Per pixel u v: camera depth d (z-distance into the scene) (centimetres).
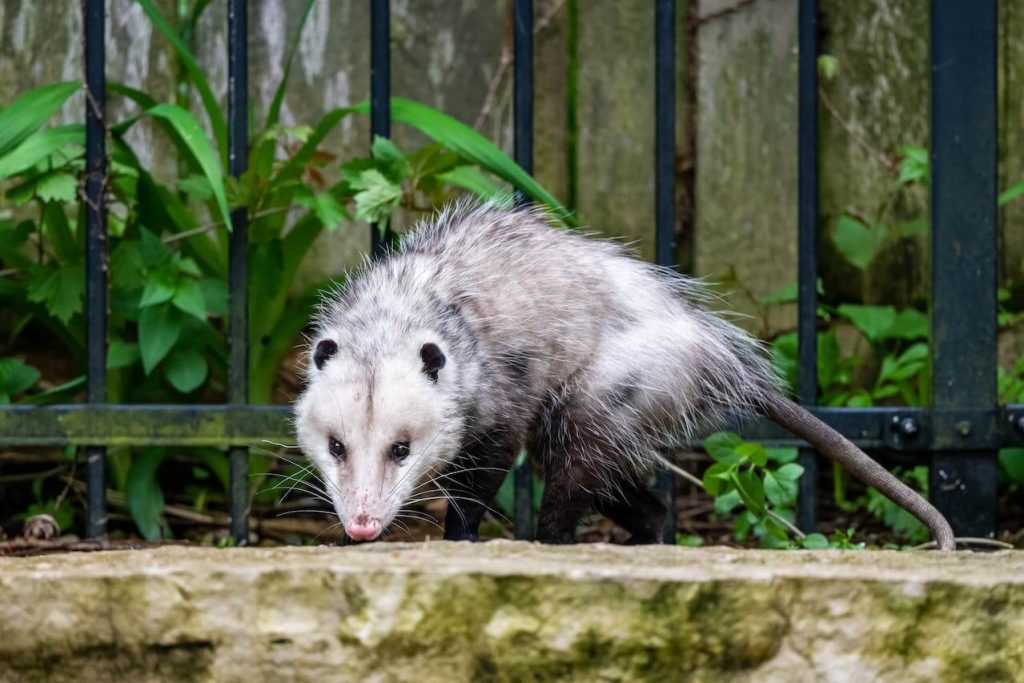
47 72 694
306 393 463
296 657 329
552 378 486
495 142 707
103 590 332
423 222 533
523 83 543
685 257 710
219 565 340
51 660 334
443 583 329
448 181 549
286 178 560
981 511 557
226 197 537
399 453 449
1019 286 707
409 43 708
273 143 568
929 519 498
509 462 484
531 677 329
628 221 707
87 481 543
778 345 678
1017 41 701
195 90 695
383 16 538
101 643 332
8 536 594
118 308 589
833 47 710
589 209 707
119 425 540
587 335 487
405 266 488
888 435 553
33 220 617
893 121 710
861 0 708
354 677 328
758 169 707
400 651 329
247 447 548
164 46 693
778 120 706
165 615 330
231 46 541
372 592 330
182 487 648
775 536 530
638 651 328
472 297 477
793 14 703
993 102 549
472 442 479
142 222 582
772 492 508
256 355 602
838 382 684
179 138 577
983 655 330
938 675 329
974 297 551
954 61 548
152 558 362
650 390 494
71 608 332
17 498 632
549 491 494
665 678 329
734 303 707
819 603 330
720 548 390
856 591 330
